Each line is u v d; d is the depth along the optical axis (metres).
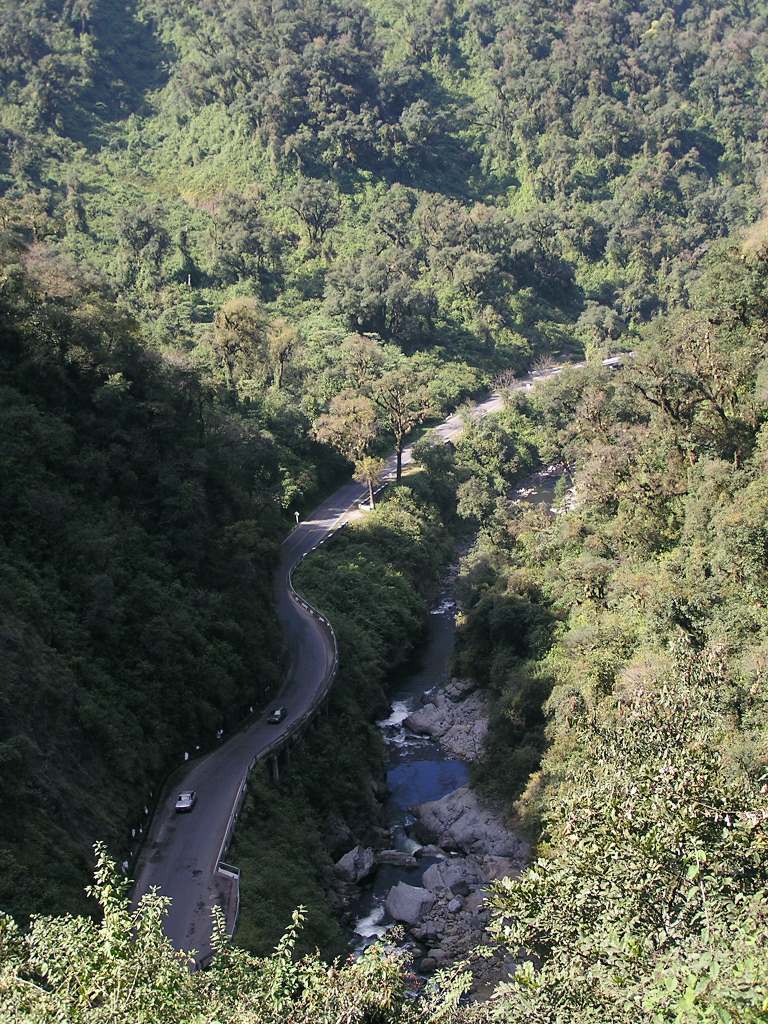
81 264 157.12
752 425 71.38
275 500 97.00
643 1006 17.09
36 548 59.22
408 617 89.94
